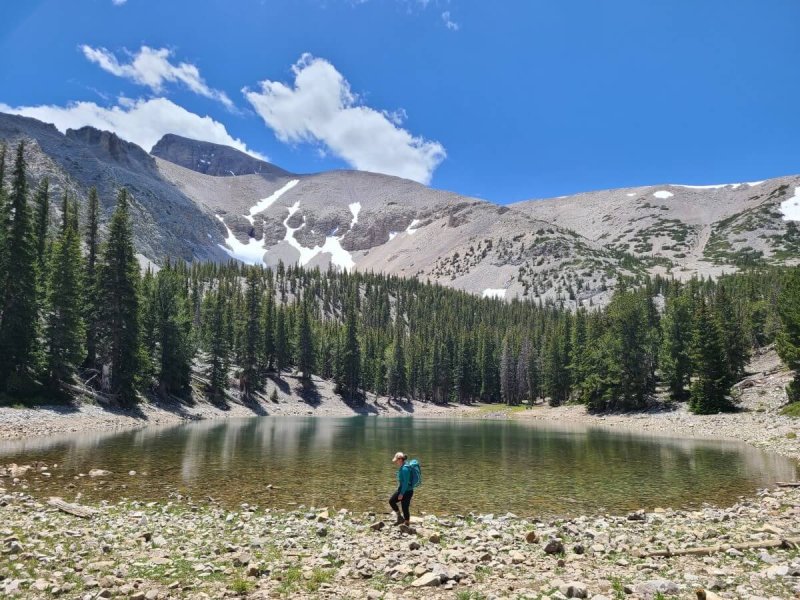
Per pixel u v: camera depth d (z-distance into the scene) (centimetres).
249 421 7106
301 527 1517
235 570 1070
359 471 2697
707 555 1191
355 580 1014
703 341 6594
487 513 1831
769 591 905
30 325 4625
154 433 4422
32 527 1374
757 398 6506
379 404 12588
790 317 5450
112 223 5512
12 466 2359
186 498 1967
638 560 1166
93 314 5528
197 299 15038
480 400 15325
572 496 2133
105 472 2405
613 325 8344
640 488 2297
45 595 884
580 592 898
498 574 1058
